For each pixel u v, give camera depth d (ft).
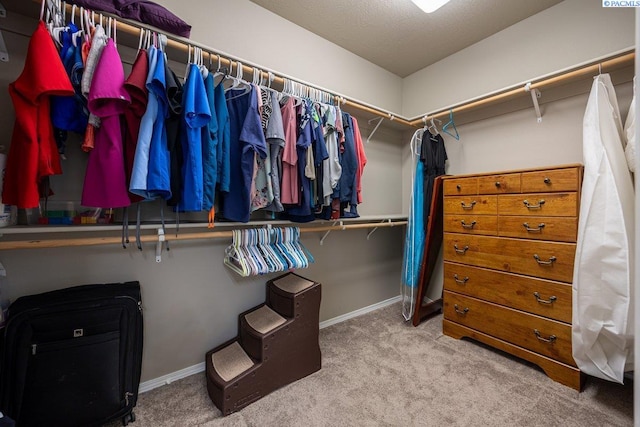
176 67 5.06
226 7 5.69
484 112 7.38
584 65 5.11
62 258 4.18
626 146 4.48
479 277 6.03
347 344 6.41
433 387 4.87
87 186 3.44
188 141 3.88
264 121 4.83
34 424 3.46
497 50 7.09
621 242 4.02
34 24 3.94
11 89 3.01
